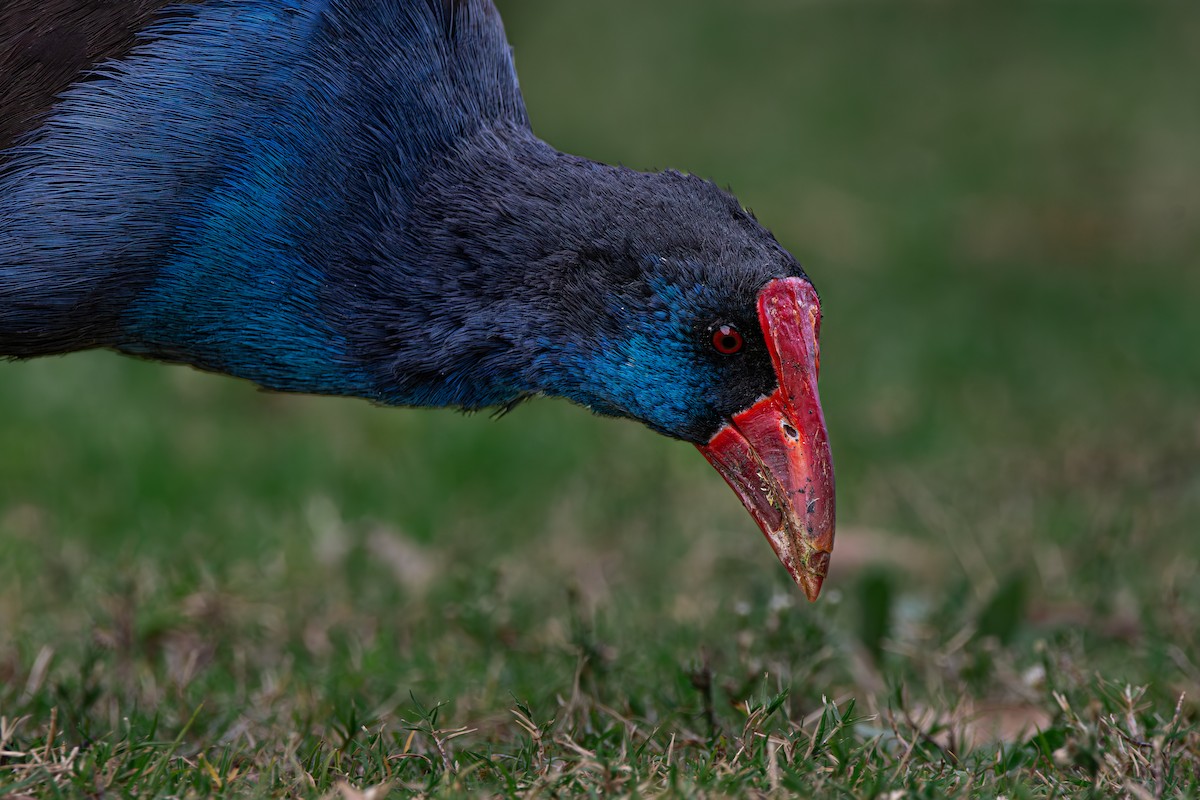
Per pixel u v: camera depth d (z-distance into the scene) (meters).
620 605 13.77
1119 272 25.31
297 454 17.86
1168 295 23.92
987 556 15.15
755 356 9.52
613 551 15.77
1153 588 13.98
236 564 14.52
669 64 38.69
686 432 9.80
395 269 9.72
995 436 18.89
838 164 30.77
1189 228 27.33
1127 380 20.61
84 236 9.42
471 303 9.70
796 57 39.03
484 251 9.66
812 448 9.50
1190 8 41.16
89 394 19.56
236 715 10.98
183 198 9.48
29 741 10.45
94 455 17.59
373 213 9.69
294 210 9.61
